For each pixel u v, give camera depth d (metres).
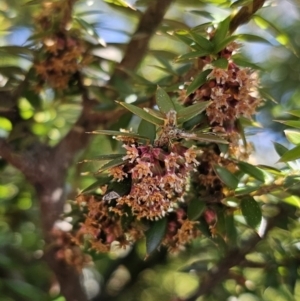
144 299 0.74
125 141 0.45
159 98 0.44
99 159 0.45
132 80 0.55
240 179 0.49
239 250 0.55
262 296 0.57
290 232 0.55
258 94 0.50
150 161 0.44
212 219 0.48
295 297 0.59
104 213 0.48
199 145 0.48
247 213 0.48
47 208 0.55
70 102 0.56
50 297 0.57
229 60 0.47
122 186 0.45
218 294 0.58
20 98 0.54
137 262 0.65
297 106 0.65
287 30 0.71
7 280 0.58
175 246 0.48
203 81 0.46
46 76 0.53
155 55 0.56
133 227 0.48
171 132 0.44
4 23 0.59
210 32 0.49
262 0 0.48
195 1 0.53
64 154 0.56
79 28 0.53
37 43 0.53
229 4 0.50
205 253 0.61
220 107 0.47
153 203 0.45
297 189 0.49
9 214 0.63
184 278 0.82
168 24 0.55
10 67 0.54
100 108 0.54
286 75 0.69
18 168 0.54
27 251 0.63
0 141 0.53
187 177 0.46
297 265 0.54
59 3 0.51
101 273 0.68
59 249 0.54
